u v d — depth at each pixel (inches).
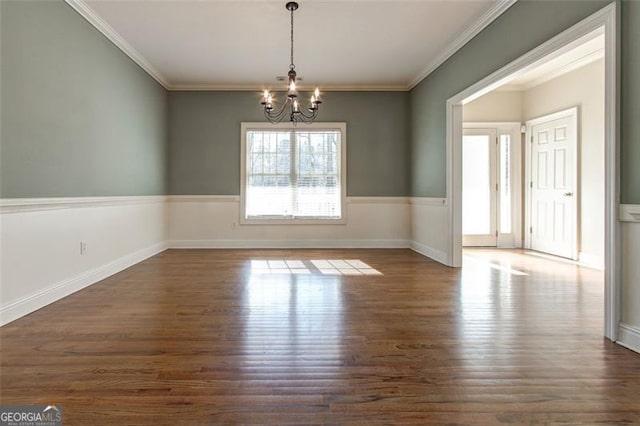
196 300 125.7
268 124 247.8
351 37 169.3
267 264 191.5
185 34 165.6
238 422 58.5
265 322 104.2
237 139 246.8
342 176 249.9
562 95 215.6
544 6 115.2
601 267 185.2
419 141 229.5
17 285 107.3
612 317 91.0
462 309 116.6
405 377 73.1
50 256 122.4
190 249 241.8
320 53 189.0
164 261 199.2
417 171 234.2
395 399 65.2
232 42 174.7
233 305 120.2
